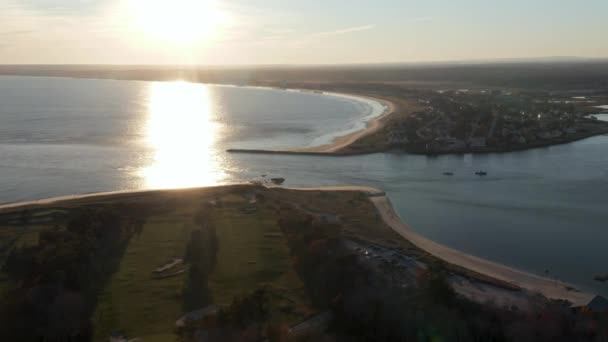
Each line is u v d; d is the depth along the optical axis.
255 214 121.69
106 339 69.38
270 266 91.56
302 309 77.25
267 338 68.44
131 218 115.81
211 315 72.50
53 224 116.44
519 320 74.38
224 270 89.94
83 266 84.44
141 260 94.25
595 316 77.38
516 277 95.44
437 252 106.06
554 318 75.12
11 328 69.75
